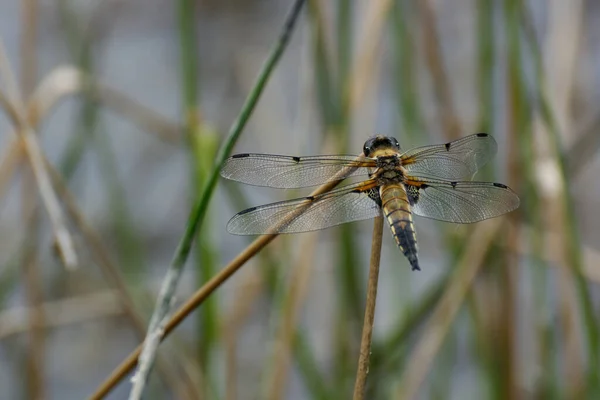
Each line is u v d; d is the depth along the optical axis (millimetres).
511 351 2043
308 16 2039
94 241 2029
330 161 1976
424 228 2096
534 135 2043
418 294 2135
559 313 2053
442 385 2055
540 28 2166
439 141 2080
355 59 2043
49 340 2150
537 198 2037
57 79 2059
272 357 2029
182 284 2139
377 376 2037
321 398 2029
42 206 2100
